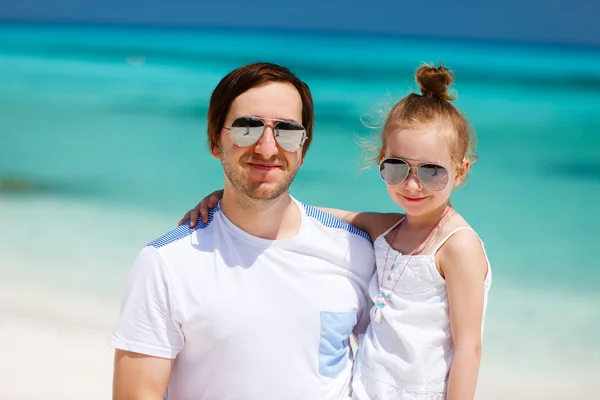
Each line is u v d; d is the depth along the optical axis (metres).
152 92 24.20
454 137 3.16
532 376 5.66
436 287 3.12
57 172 12.42
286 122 2.96
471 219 10.03
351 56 38.81
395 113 3.25
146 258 2.97
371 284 3.27
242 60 35.50
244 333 2.93
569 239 9.13
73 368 5.48
